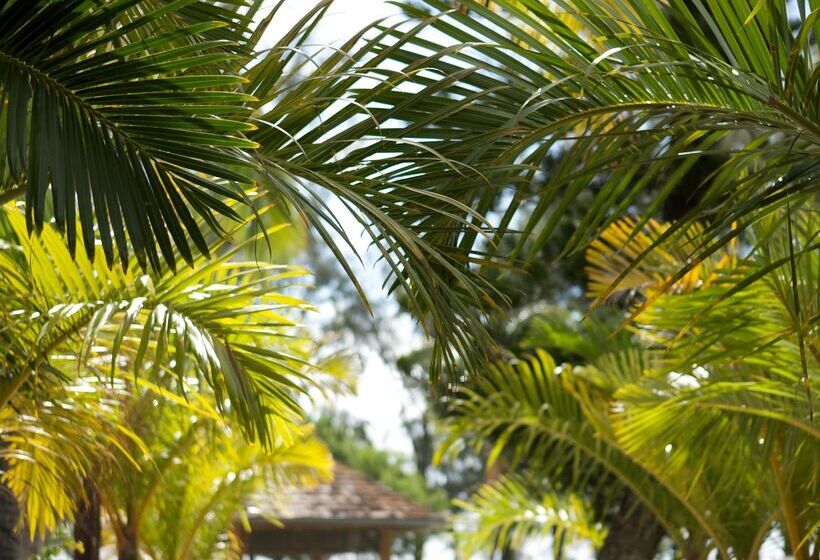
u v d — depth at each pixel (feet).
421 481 91.56
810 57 8.42
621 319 29.37
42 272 11.47
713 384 14.44
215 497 25.20
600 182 29.63
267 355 11.91
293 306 12.44
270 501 28.78
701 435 15.97
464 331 8.89
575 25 15.19
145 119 7.20
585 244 10.20
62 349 12.19
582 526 29.01
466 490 100.99
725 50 8.68
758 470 17.07
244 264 12.20
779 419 15.19
